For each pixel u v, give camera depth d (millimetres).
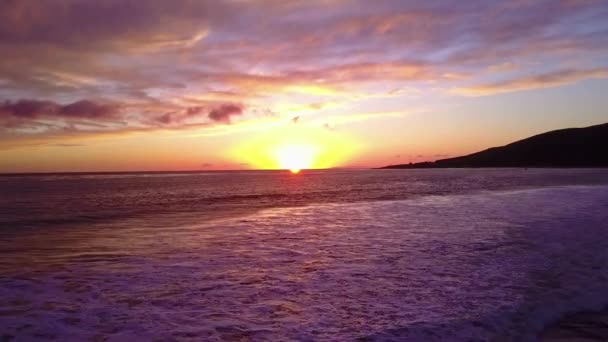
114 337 5023
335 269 8297
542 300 6312
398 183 52531
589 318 5770
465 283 7223
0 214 19703
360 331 5168
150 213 19781
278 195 33031
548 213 16750
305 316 5711
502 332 5184
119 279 7668
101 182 72062
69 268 8531
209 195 34062
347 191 37250
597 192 27938
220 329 5273
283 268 8422
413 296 6531
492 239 11273
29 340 4930
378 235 12328
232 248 10602
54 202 27344
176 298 6543
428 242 11070
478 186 40438
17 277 7824
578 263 8539
